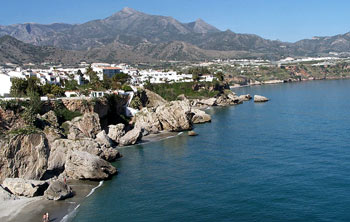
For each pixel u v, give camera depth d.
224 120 146.12
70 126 98.25
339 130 109.69
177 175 73.00
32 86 123.38
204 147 96.94
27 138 71.44
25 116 88.19
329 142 94.12
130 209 57.22
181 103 135.75
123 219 53.88
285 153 85.56
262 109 176.50
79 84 171.62
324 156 80.94
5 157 67.81
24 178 69.56
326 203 55.75
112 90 145.50
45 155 73.56
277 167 74.50
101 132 97.81
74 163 72.44
